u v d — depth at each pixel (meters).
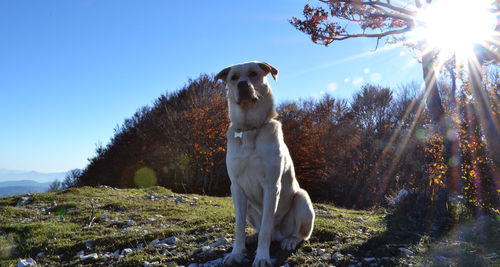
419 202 7.04
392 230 5.18
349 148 20.02
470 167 6.31
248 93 3.16
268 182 3.20
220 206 8.46
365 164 18.59
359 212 8.78
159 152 22.33
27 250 4.44
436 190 6.91
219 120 19.44
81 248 4.41
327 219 5.89
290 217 3.84
